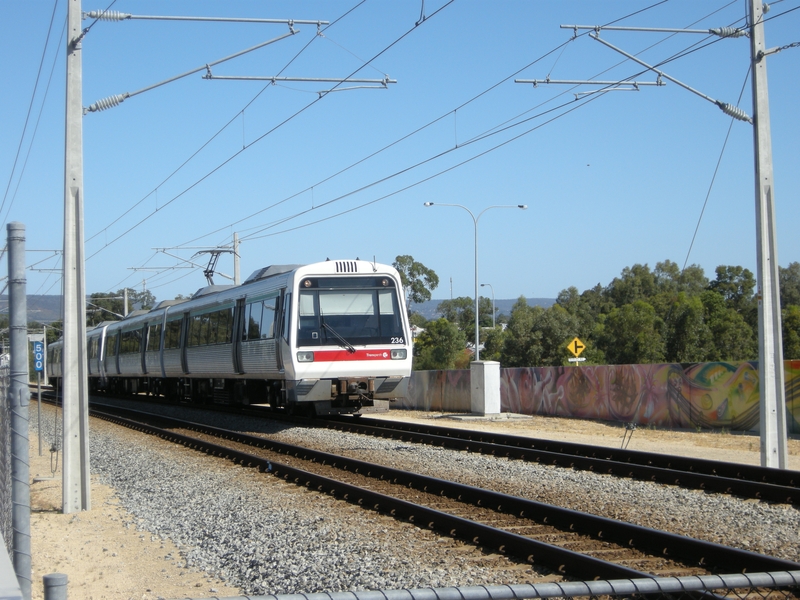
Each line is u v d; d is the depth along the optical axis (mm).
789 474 11352
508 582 6719
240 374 22750
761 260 12648
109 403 36656
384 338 19047
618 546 7820
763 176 12680
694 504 10000
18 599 3449
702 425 20844
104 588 7215
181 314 28891
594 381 24688
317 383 18531
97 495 12250
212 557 8094
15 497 5223
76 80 11109
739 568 6699
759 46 12734
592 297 102125
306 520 9375
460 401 28438
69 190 11094
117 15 11508
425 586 6633
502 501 9688
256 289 21672
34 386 65938
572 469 13109
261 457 14289
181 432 21047
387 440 17500
